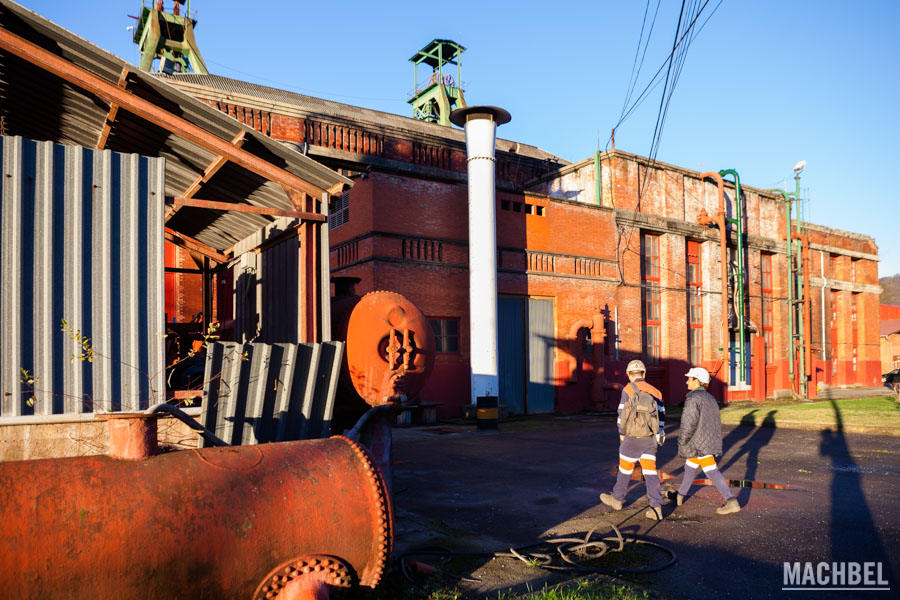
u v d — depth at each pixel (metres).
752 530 6.09
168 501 3.05
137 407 5.07
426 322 7.57
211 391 5.14
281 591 3.28
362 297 7.42
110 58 5.41
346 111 25.58
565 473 9.37
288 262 7.29
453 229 18.59
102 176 5.09
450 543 5.68
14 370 4.61
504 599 4.27
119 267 5.10
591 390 20.73
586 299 21.17
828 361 32.53
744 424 16.30
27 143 4.79
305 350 5.67
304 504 3.43
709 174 25.61
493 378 16.97
